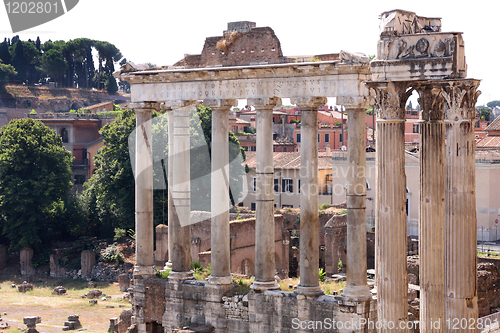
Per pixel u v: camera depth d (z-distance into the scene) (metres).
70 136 157.25
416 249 85.44
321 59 44.28
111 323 75.88
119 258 110.12
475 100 28.05
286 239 96.81
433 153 30.19
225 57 48.03
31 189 117.81
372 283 50.09
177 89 49.09
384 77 29.23
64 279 111.44
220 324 47.72
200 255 81.69
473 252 28.00
